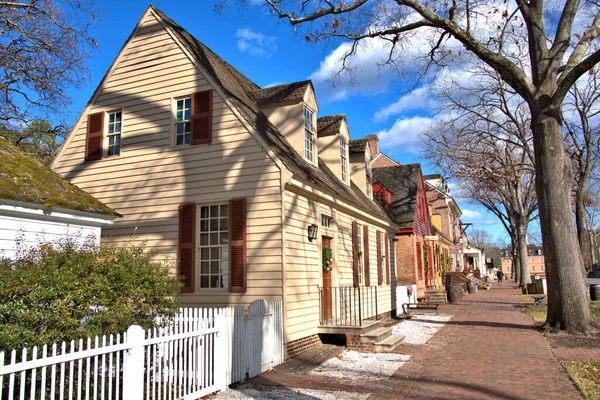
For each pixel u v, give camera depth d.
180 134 11.49
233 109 10.73
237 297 10.03
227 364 7.43
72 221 9.05
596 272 72.44
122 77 12.30
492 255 137.25
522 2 13.04
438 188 43.91
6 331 4.97
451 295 25.52
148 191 11.38
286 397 6.82
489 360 9.45
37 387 5.37
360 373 8.42
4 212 7.88
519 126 23.92
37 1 15.77
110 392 5.13
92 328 5.77
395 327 15.03
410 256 24.61
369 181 19.48
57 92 18.23
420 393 6.98
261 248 9.96
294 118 12.60
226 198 10.47
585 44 13.05
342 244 13.65
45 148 24.98
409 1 12.69
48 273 5.66
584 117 20.28
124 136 11.96
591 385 7.19
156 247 11.04
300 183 10.48
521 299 25.80
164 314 6.85
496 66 13.27
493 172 27.70
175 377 6.26
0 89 17.38
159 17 11.99
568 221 12.89
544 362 9.12
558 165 12.91
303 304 10.60
